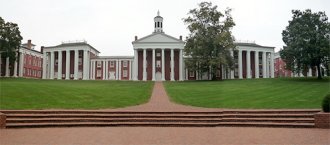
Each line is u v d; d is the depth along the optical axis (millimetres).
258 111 19094
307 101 25188
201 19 66938
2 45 66250
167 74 80938
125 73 88812
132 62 88938
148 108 22250
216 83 53719
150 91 37969
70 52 87938
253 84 49156
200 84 51875
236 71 85312
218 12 66438
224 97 29844
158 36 78250
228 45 65062
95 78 89125
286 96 29500
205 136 14055
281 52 58156
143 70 78000
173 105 24656
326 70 58875
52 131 15398
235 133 14836
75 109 21125
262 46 86625
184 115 18672
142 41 78312
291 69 57906
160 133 14930
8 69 77812
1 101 22656
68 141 12766
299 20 57375
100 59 89625
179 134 14617
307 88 38406
